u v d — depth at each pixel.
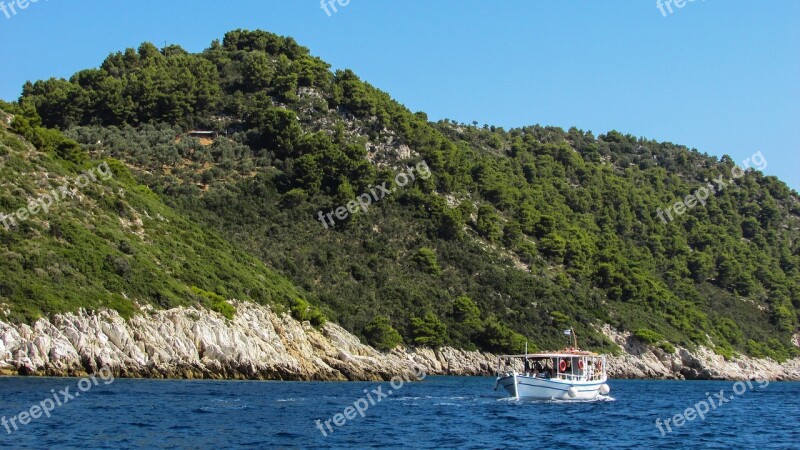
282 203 162.25
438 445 50.94
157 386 76.81
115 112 184.75
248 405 66.25
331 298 136.12
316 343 109.75
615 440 54.88
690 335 178.62
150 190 142.75
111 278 93.12
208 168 169.62
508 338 144.38
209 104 195.38
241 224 151.38
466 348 142.25
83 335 81.44
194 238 124.06
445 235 171.75
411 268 157.12
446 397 82.25
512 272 168.62
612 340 162.38
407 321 140.12
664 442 54.97
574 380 79.38
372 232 162.62
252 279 116.94
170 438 49.72
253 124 190.50
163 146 172.12
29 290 83.12
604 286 185.25
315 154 174.25
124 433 50.50
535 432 57.09
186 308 95.44
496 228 182.75
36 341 77.94
